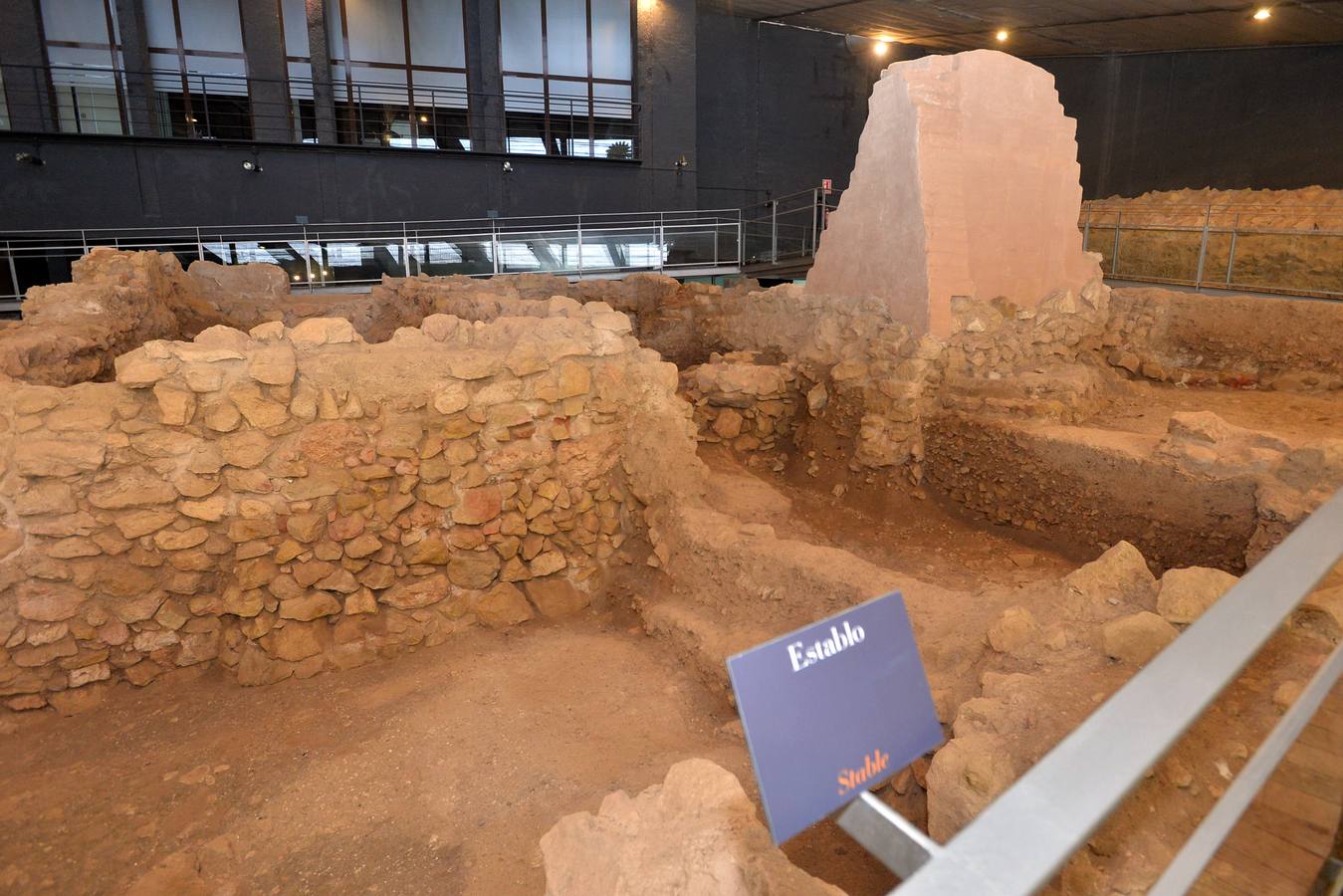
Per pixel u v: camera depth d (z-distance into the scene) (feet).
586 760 9.84
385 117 42.96
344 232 41.50
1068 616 8.84
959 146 19.99
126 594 11.35
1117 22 40.01
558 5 44.21
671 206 48.03
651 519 14.15
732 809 5.48
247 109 40.55
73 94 37.76
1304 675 6.55
